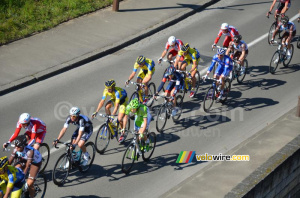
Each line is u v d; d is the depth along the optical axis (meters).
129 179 21.02
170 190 19.97
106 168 21.64
